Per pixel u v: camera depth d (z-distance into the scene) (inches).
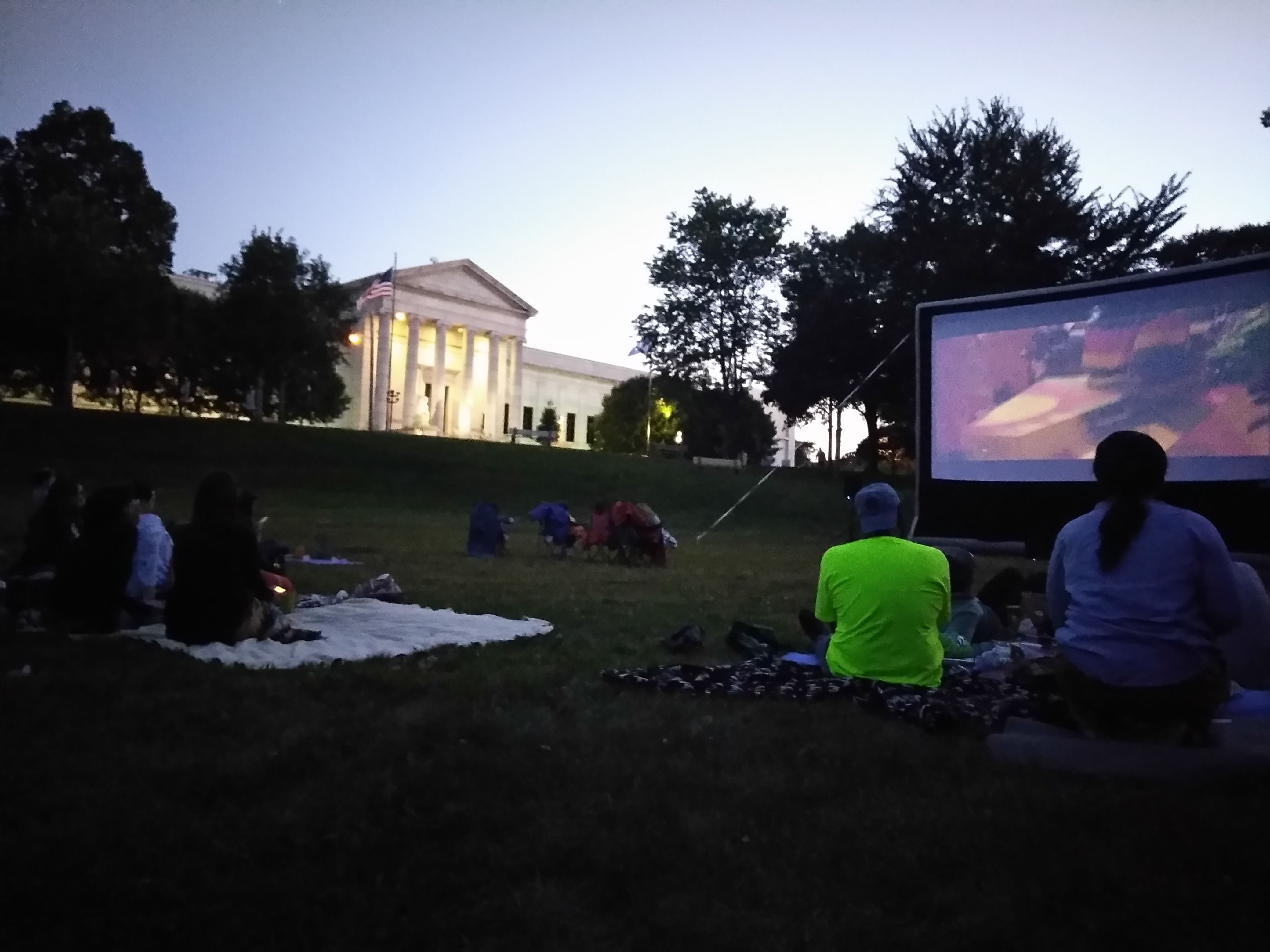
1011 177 1433.3
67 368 1696.6
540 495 1535.4
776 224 2425.0
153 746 173.9
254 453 1633.9
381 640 294.2
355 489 1467.8
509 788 155.1
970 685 220.1
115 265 1695.4
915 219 1503.4
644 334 2466.8
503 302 3334.2
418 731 186.7
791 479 1830.7
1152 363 384.8
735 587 526.9
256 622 282.4
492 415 3280.0
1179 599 164.9
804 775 164.4
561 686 237.9
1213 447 365.4
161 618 306.3
